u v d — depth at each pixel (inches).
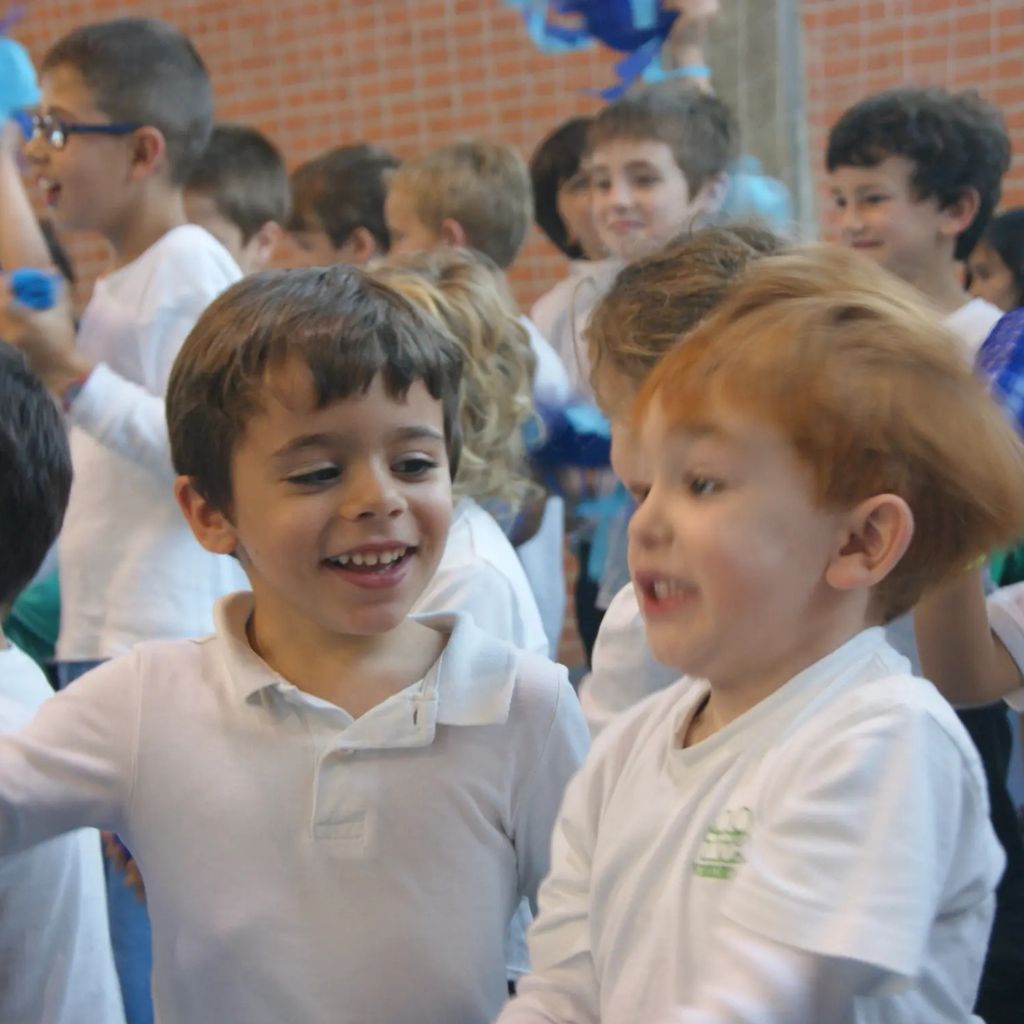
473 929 41.8
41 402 50.3
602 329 48.4
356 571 41.3
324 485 41.0
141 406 73.9
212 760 42.1
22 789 41.8
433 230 105.2
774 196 95.1
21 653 51.1
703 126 95.0
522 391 70.1
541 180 126.2
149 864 42.6
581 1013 36.8
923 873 28.7
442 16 158.2
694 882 32.3
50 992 46.7
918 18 137.9
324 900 41.1
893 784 29.6
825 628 32.5
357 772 41.6
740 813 31.9
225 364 41.4
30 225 84.0
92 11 175.3
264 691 42.4
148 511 76.4
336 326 40.7
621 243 95.3
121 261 86.7
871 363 31.0
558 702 43.8
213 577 78.5
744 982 28.2
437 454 42.7
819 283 33.6
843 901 28.5
